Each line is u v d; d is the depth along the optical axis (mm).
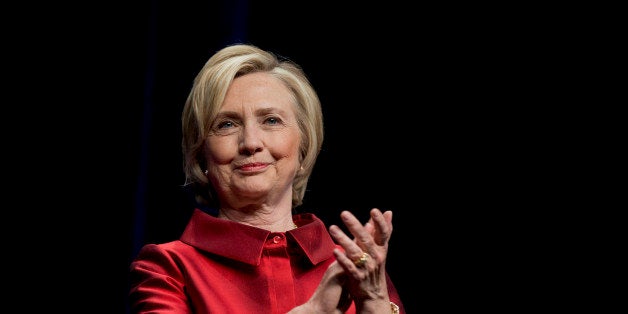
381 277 3906
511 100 10805
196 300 4133
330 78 10984
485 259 10828
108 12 9594
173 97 9430
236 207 4469
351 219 3861
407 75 11055
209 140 4418
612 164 10344
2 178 9531
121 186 9477
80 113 9570
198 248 4324
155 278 4188
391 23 11086
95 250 9500
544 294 10594
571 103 10539
